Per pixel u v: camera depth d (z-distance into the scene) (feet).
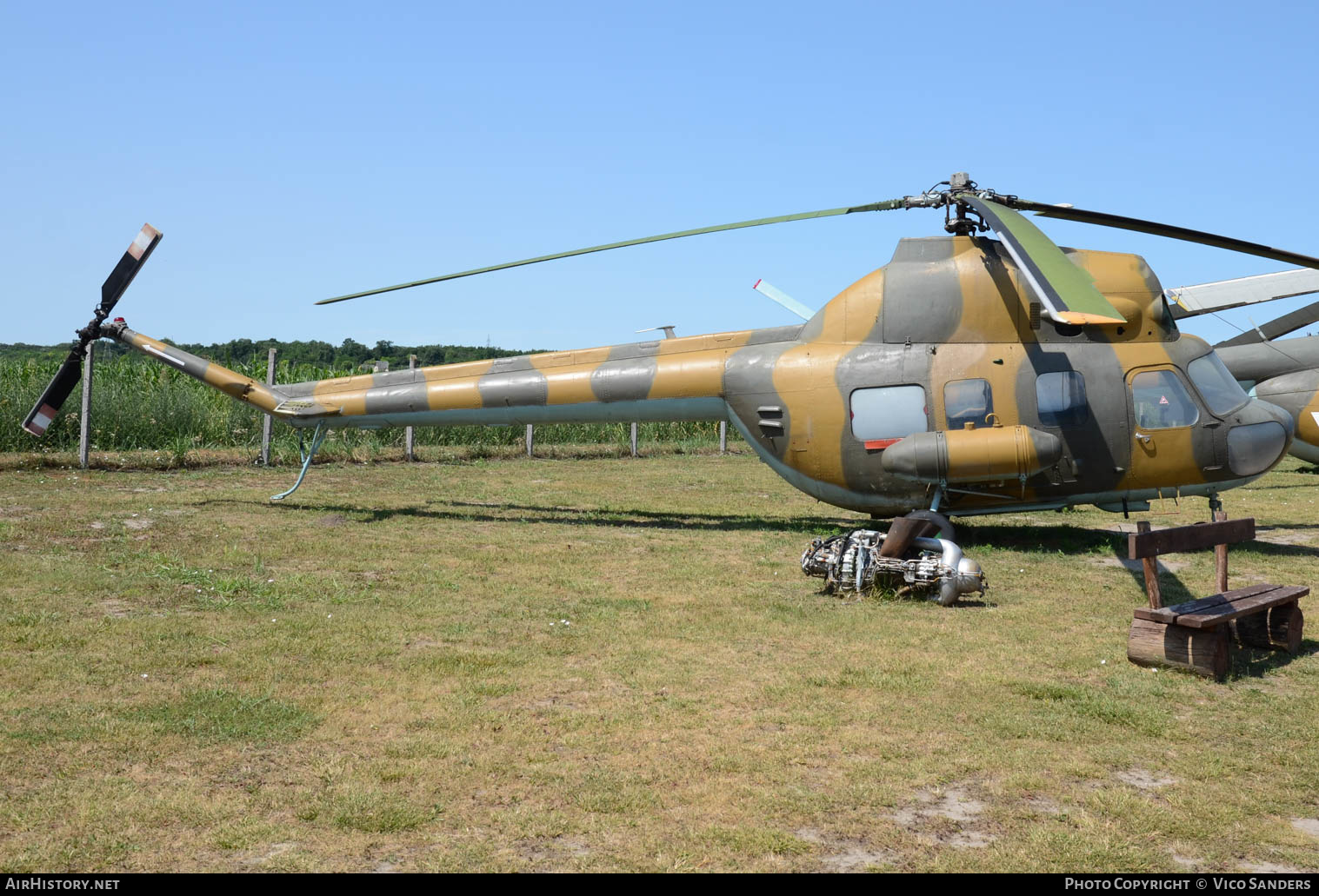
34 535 35.94
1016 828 14.56
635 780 16.02
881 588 30.01
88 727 17.58
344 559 34.63
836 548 30.83
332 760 16.60
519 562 35.06
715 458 82.48
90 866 12.79
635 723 18.76
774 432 39.93
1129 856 13.62
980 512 38.50
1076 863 13.46
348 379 46.16
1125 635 25.70
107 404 66.74
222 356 118.01
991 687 21.24
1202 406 37.11
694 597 29.91
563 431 92.43
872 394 38.06
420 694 20.17
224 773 15.85
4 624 23.91
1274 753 17.60
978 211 34.50
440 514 46.55
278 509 45.80
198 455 64.03
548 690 20.70
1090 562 35.88
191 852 13.28
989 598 30.07
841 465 38.73
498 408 43.88
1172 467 37.09
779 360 39.91
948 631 26.03
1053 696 20.63
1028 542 40.37
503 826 14.32
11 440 62.95
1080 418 36.70
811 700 20.31
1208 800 15.61
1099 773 16.67
